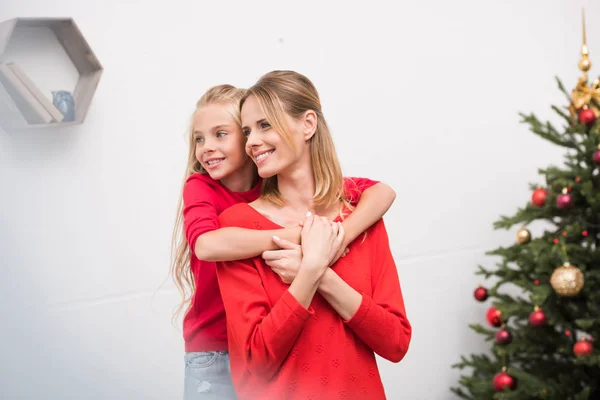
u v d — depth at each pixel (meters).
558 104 3.34
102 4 2.39
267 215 1.38
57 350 2.13
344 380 1.29
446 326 3.09
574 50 3.38
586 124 2.36
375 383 1.34
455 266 3.11
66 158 2.33
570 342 2.39
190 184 1.57
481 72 3.15
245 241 1.30
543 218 2.46
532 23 3.27
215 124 1.52
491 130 3.18
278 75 1.36
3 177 2.22
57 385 2.09
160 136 2.49
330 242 1.28
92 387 2.24
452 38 3.08
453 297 3.11
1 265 2.12
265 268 1.32
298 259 1.28
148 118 2.47
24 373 2.01
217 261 1.35
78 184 2.35
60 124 2.23
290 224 1.37
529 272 2.51
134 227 2.45
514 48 3.23
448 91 3.07
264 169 1.32
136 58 2.44
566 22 3.36
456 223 3.11
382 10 2.91
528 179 3.27
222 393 1.58
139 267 2.46
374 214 1.41
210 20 2.57
